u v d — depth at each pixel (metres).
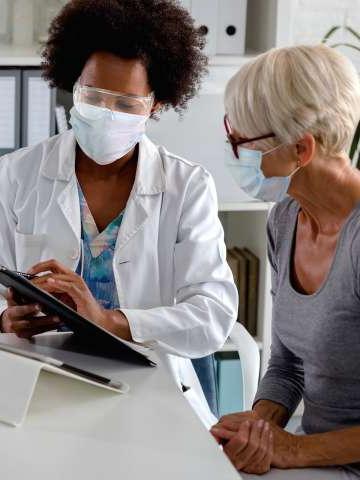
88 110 1.96
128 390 1.41
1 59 2.74
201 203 2.09
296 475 1.57
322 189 1.64
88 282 2.07
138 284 2.07
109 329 1.84
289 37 2.89
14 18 3.02
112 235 2.07
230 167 1.73
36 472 1.13
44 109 2.83
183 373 2.08
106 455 1.18
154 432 1.26
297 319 1.69
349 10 3.33
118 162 2.08
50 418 1.30
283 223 1.79
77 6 2.06
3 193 2.16
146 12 2.01
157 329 1.90
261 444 1.58
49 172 2.11
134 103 1.99
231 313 2.03
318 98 1.57
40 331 1.69
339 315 1.60
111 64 1.98
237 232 3.36
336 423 1.67
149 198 2.08
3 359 1.30
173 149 2.86
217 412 2.19
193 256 2.05
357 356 1.61
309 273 1.70
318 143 1.61
